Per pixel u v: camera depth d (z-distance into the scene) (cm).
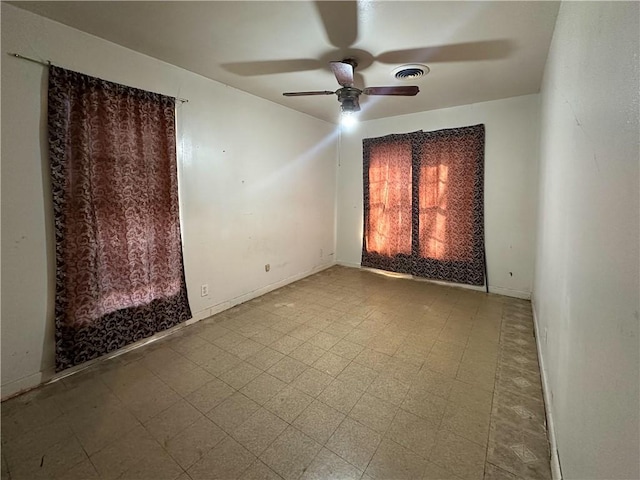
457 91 333
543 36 213
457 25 201
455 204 400
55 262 208
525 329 288
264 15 192
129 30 210
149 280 259
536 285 305
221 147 315
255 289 372
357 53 242
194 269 300
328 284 422
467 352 248
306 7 183
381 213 462
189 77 280
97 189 223
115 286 238
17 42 186
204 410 185
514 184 364
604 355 85
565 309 143
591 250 102
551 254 201
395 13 188
